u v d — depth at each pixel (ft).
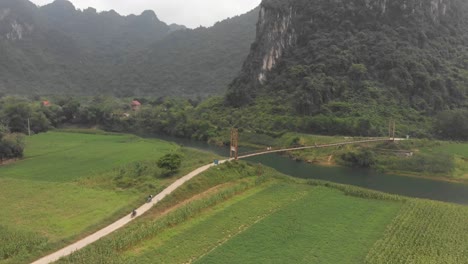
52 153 313.73
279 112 471.21
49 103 590.55
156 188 197.26
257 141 419.74
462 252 138.10
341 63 490.49
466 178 278.87
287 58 576.61
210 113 539.70
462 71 480.23
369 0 553.23
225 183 222.69
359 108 424.05
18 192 198.59
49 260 125.90
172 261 130.00
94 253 128.57
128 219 163.12
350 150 336.29
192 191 200.85
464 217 173.88
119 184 210.18
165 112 563.48
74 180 223.30
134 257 131.34
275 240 147.64
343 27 547.90
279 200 198.49
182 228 158.40
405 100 435.94
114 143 379.35
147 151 327.67
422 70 458.09
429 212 179.22
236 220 168.45
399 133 376.89
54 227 152.76
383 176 292.20
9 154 280.10
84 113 533.96
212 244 144.15
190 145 431.84
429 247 141.69
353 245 144.46
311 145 339.77
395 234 152.66
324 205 191.21
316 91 452.76
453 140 374.22
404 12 540.11
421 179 284.61
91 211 171.12
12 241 136.05
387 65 469.57
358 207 188.96
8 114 419.54
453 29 558.15
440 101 429.79
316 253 137.39
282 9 600.80
